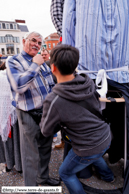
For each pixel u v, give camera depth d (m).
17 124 1.41
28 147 1.19
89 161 0.96
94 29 1.15
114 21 1.13
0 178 1.56
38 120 1.16
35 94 1.13
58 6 1.48
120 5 1.12
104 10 1.11
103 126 0.93
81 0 1.15
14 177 1.57
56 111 0.79
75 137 0.88
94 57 1.21
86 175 1.52
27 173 1.23
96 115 0.91
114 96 1.50
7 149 1.48
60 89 0.78
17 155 1.49
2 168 1.72
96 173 1.61
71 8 1.24
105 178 1.45
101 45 1.17
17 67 1.05
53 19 1.59
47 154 1.35
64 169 1.07
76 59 0.79
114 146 1.54
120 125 1.48
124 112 1.33
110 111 1.52
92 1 1.12
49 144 1.32
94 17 1.13
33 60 1.03
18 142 1.46
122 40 1.17
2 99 1.30
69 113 0.80
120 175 1.57
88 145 0.87
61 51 0.78
